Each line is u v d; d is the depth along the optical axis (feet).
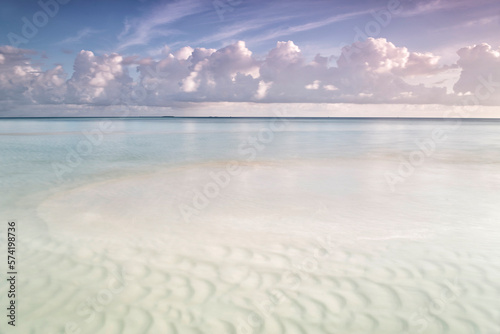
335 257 19.10
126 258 18.92
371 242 21.34
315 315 13.64
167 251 19.94
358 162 60.39
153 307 14.12
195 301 14.62
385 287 15.74
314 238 22.12
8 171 49.21
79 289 15.46
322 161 61.87
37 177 44.86
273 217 26.89
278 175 47.19
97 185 39.86
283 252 19.84
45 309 13.79
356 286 15.88
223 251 19.98
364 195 34.81
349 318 13.42
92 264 18.11
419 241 21.44
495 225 24.58
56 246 20.61
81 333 12.30
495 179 43.60
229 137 133.39
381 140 118.52
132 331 12.52
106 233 23.02
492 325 12.87
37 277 16.56
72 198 33.24
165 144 98.22
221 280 16.48
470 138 129.49
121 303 14.37
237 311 13.92
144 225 24.79
